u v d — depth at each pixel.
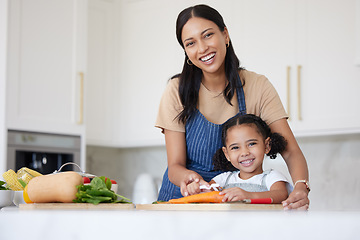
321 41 2.93
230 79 1.65
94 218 0.63
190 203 1.12
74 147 3.20
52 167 3.10
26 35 2.96
